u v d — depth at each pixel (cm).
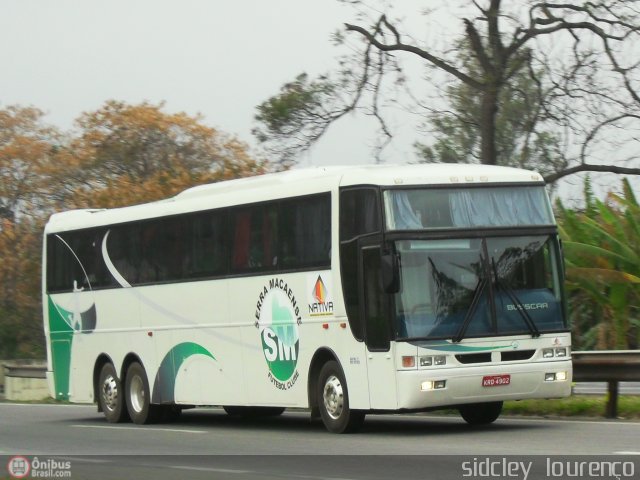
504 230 1808
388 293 1725
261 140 3306
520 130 3166
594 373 1995
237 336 2106
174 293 2291
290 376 1967
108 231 2514
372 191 1781
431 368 1725
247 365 2083
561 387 1805
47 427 2356
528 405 2128
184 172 5138
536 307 1802
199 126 5784
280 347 1989
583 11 3019
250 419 2456
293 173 2000
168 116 5741
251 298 2066
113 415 2494
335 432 1870
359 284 1795
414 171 1800
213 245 2173
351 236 1817
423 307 1741
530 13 3055
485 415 1958
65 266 2659
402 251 1748
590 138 3061
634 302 2941
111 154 5697
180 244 2273
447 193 1795
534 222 1838
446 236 1772
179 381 2286
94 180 5825
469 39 3114
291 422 2292
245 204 2081
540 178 1867
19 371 3869
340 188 1844
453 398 1736
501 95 3181
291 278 1958
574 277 2859
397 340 1725
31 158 5969
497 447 1530
